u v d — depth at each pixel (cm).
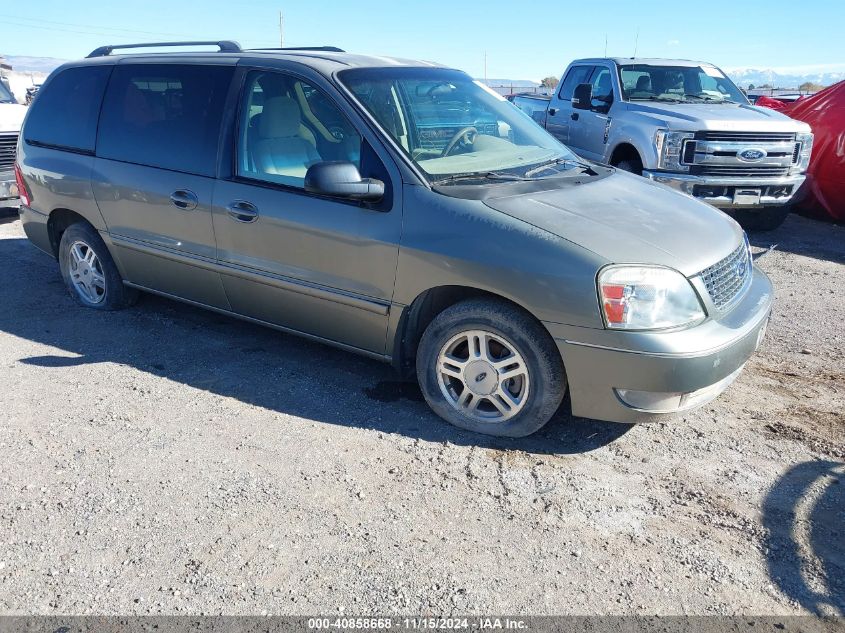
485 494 318
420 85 433
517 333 340
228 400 402
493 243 338
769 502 314
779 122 804
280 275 411
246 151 423
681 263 329
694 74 963
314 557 276
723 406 404
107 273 525
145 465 336
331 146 396
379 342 388
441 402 376
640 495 320
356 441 361
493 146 423
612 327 318
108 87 502
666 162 803
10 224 852
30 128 556
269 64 424
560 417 389
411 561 274
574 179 405
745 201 807
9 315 536
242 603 252
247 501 309
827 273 693
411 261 358
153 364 451
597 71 983
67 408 392
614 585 264
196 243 448
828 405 406
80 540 284
